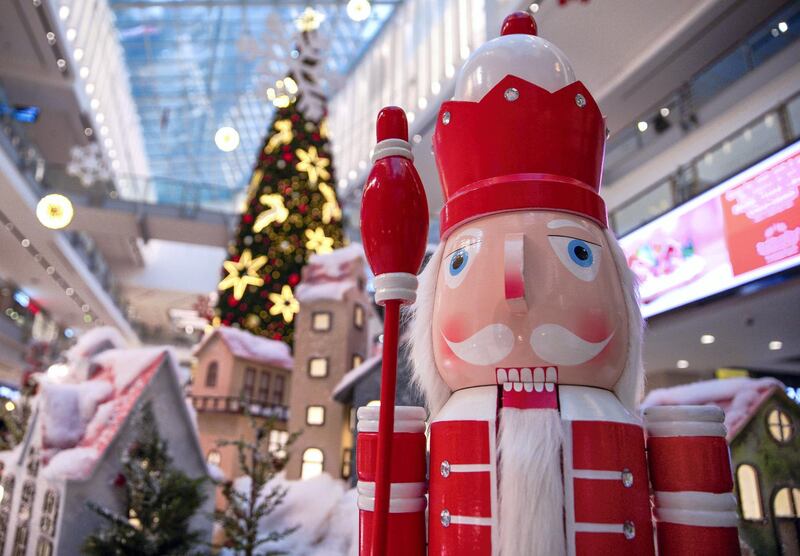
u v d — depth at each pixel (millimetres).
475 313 1872
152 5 21078
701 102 11125
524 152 1980
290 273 12836
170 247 28781
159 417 7723
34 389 11555
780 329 9961
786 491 6105
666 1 9711
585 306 1826
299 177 13438
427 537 1849
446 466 1773
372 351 12367
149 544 6191
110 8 21156
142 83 25828
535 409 1735
